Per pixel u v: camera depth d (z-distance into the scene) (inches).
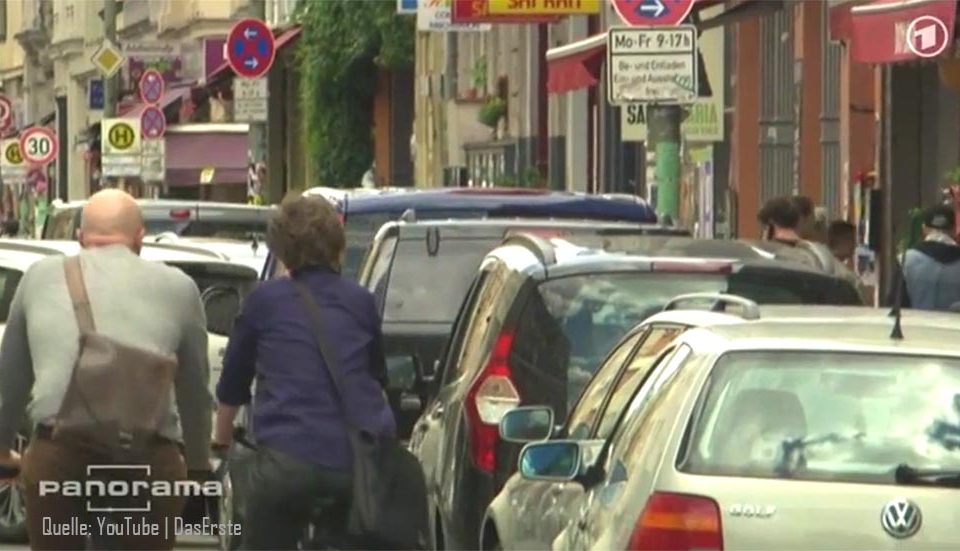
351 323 1040.8
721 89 3157.0
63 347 992.9
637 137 2578.7
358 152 5413.4
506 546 1056.8
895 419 801.6
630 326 1173.7
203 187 6181.1
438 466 1283.2
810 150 2824.8
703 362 824.9
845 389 808.9
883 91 2495.1
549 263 1199.6
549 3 3154.5
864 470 788.0
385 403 1042.1
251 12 4252.0
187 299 1017.5
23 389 1029.8
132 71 6456.7
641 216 1855.3
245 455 1031.6
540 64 4296.3
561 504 964.0
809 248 1256.8
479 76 4793.3
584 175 4156.0
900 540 773.3
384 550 1023.0
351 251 1886.1
